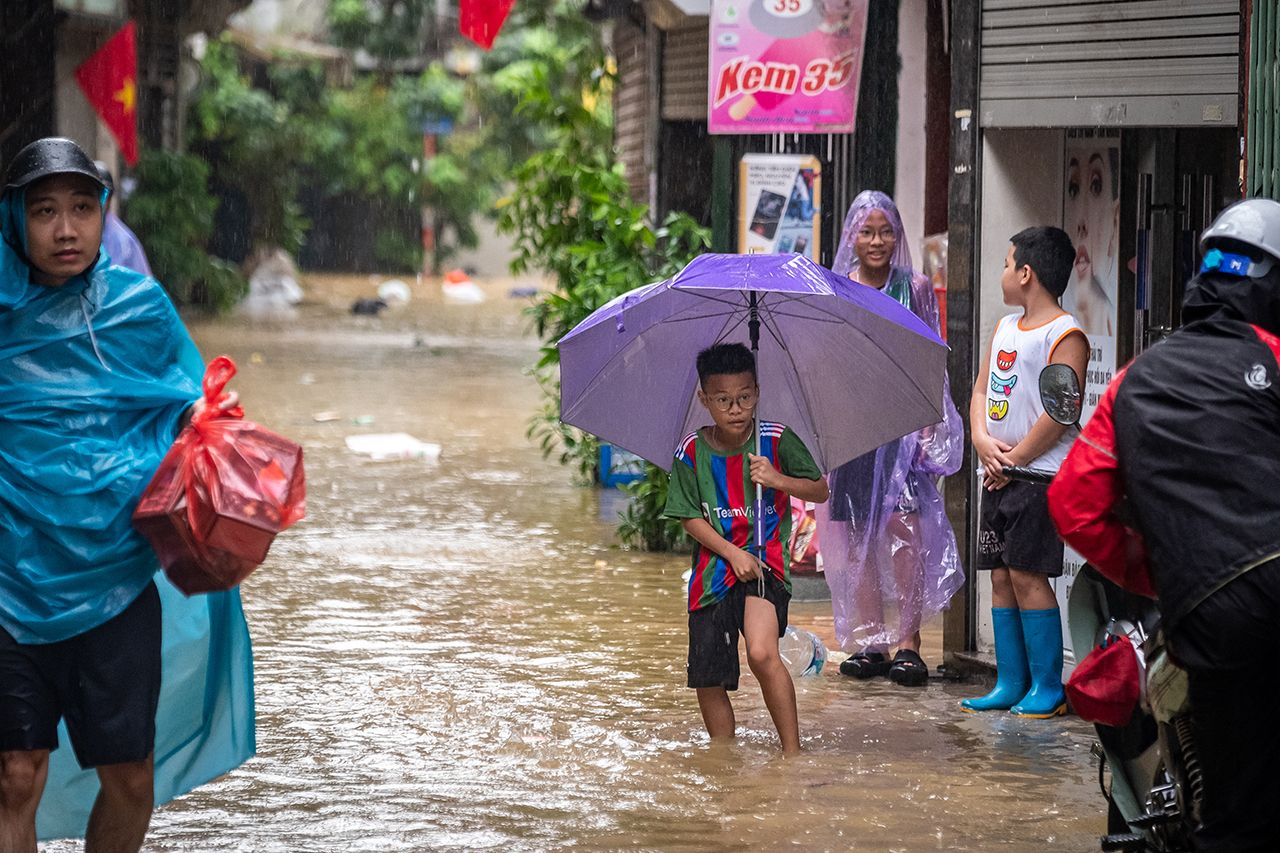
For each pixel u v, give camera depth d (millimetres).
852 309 14055
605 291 25766
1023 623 15805
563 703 16031
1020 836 11977
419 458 34531
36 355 10164
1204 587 8664
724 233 24812
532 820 12383
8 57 34375
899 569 17062
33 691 9914
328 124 101250
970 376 17172
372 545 25156
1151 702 9555
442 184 104500
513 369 53344
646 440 14984
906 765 13914
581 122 28234
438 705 15906
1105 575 9805
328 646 18562
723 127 23250
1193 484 8859
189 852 11641
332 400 43812
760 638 14195
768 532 14438
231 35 92875
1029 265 15609
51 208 10039
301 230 89688
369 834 12047
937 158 23844
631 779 13477
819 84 23016
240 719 11180
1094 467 9430
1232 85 14375
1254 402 8898
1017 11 16344
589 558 24328
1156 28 14953
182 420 10523
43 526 9883
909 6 23484
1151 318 17047
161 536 9766
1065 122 15867
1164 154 16844
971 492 17312
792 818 12406
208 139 85750
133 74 41125
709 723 14711
